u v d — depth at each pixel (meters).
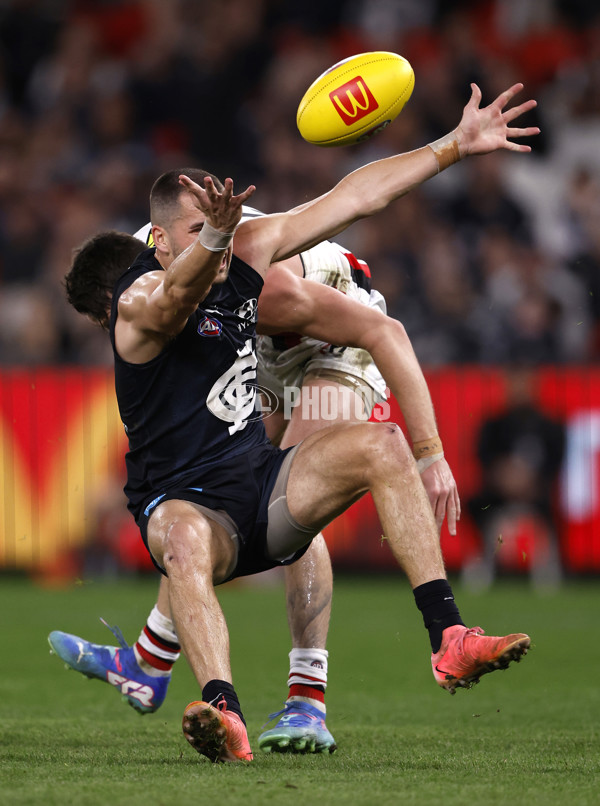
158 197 10.87
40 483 32.75
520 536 32.56
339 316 12.00
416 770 9.70
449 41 46.00
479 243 40.28
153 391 10.84
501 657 9.54
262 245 11.19
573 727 13.32
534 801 7.95
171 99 44.28
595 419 32.41
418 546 10.20
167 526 10.33
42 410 32.84
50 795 8.07
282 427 13.65
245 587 33.47
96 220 41.03
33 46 46.69
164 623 13.49
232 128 44.22
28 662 19.86
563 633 23.59
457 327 36.81
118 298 10.77
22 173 42.69
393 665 19.91
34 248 40.53
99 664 13.73
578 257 41.28
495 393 32.59
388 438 10.45
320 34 47.12
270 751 11.49
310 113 12.09
